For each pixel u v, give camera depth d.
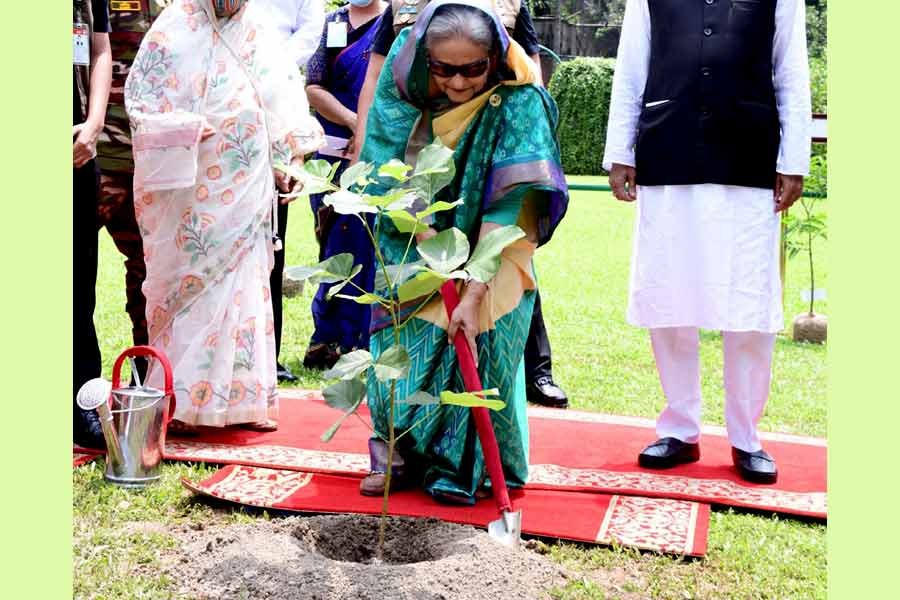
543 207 4.26
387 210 3.45
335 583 3.28
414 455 4.35
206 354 5.04
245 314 5.11
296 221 13.92
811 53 21.19
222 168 5.09
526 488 4.42
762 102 4.62
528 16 4.98
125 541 3.71
